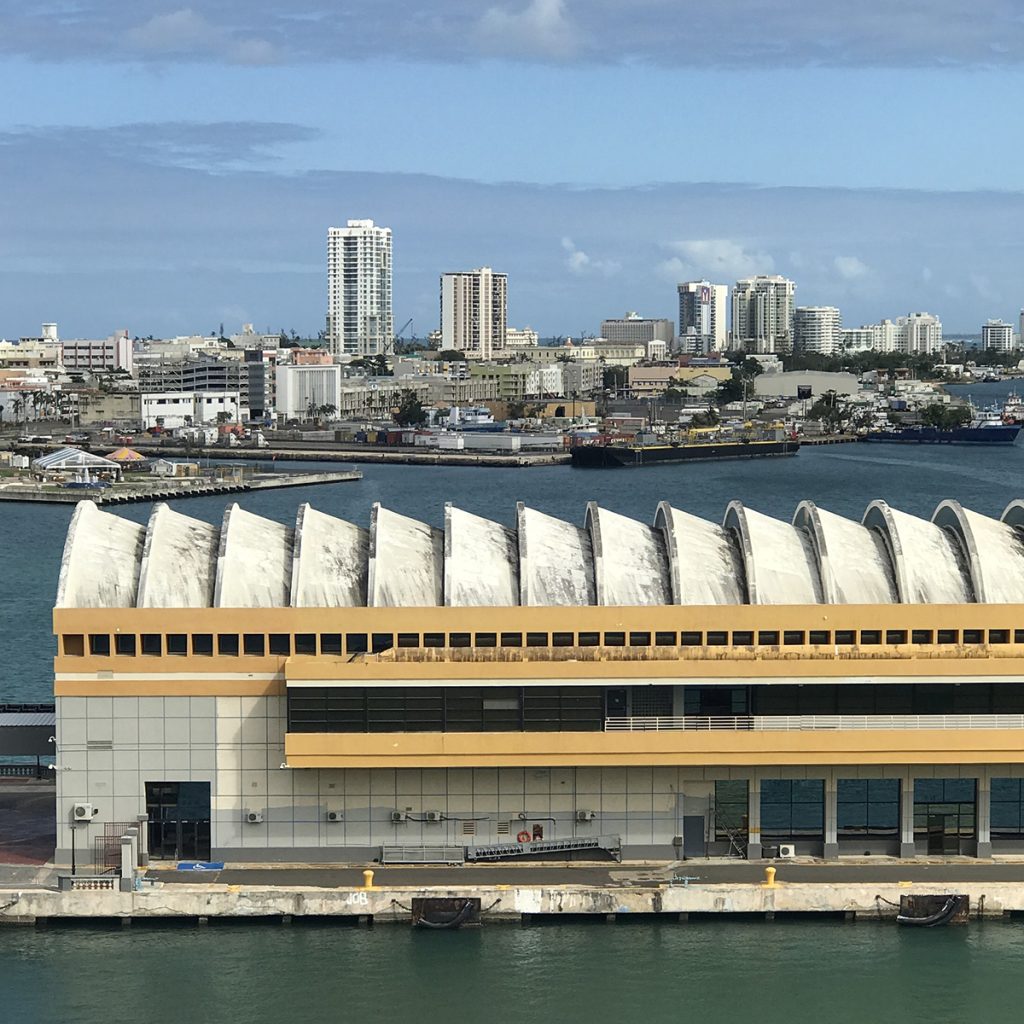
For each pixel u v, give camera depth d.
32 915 92.75
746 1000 85.25
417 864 97.69
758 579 99.44
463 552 101.00
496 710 96.06
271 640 96.62
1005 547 103.19
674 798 98.62
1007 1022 83.44
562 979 87.44
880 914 93.38
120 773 96.81
